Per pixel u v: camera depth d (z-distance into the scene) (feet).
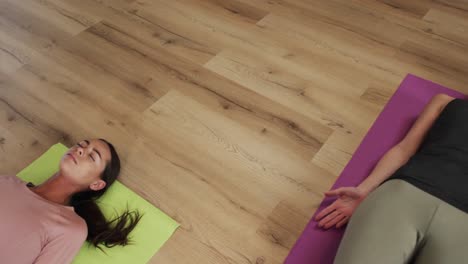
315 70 6.39
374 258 3.51
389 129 5.58
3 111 5.96
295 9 7.37
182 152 5.46
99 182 4.79
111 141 5.60
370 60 6.50
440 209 3.60
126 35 7.02
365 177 5.09
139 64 6.56
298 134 5.60
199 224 4.78
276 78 6.30
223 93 6.12
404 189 3.79
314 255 4.46
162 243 4.63
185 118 5.83
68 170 4.66
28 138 5.65
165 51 6.75
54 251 4.13
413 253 3.65
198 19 7.25
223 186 5.10
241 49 6.73
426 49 6.62
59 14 7.42
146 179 5.20
